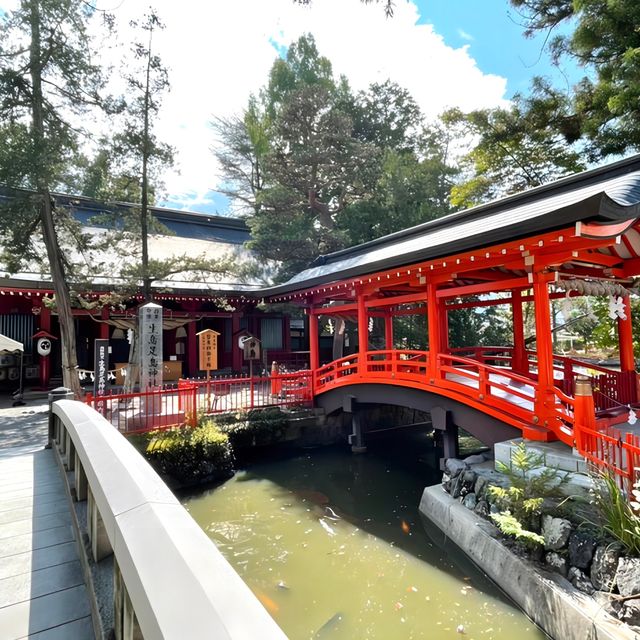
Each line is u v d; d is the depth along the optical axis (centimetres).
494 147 1480
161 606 82
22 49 871
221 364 1611
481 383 619
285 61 2103
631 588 301
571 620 313
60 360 1342
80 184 970
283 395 975
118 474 163
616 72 988
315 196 1719
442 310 960
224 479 729
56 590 222
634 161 601
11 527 303
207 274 1463
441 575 441
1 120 863
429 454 898
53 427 549
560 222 427
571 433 496
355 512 604
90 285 1024
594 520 365
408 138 2031
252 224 1647
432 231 939
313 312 1048
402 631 356
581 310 1177
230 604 80
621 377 641
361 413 916
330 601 400
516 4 1213
